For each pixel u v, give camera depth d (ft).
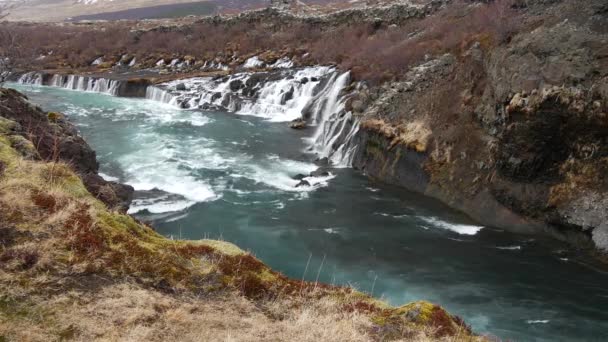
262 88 119.03
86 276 16.70
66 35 204.33
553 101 48.60
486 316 35.53
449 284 40.45
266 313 18.29
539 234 49.73
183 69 155.84
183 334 15.43
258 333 16.49
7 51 134.21
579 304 37.35
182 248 20.33
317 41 147.13
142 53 175.94
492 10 76.95
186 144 82.28
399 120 69.67
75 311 14.93
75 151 45.03
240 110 112.78
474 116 61.52
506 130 52.75
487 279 41.32
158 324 15.55
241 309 17.92
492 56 62.03
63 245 17.51
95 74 151.53
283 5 191.21
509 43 60.03
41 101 119.34
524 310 36.42
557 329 33.76
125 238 19.22
